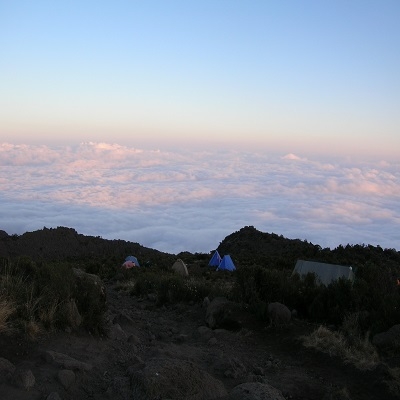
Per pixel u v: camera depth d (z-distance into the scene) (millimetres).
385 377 6516
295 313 10328
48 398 4871
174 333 9453
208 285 14289
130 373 5625
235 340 8750
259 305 9891
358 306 9836
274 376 6859
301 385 6473
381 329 8391
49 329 6645
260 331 9250
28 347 6027
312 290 11148
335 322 9664
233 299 11438
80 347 6527
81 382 5457
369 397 6184
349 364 7141
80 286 7984
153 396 5059
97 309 7531
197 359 7172
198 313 11188
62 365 5605
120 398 5199
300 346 8188
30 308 6762
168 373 5402
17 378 5039
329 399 5945
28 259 9188
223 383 6242
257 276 11641
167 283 13461
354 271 16156
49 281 7621
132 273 23219
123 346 7180
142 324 9758
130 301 13883
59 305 7105
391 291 11242
